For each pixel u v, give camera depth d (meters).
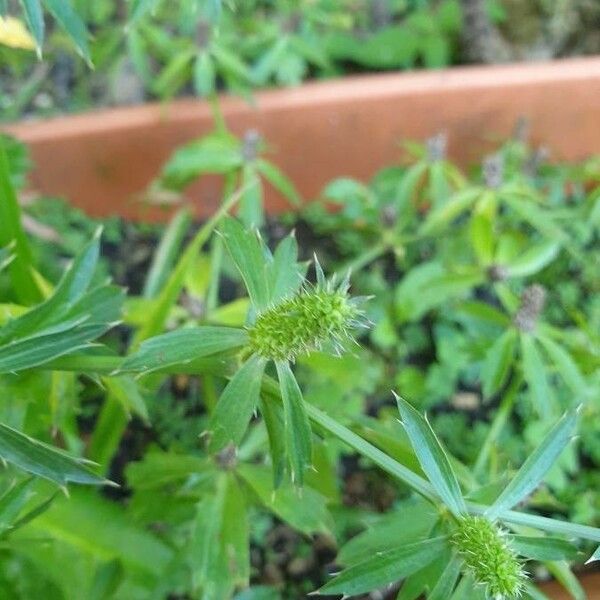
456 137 0.24
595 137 0.24
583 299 0.23
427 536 0.10
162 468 0.13
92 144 0.22
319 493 0.13
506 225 0.24
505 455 0.17
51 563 0.13
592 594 0.16
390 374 0.21
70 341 0.09
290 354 0.09
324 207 0.25
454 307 0.20
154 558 0.14
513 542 0.09
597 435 0.20
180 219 0.21
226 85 0.24
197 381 0.20
